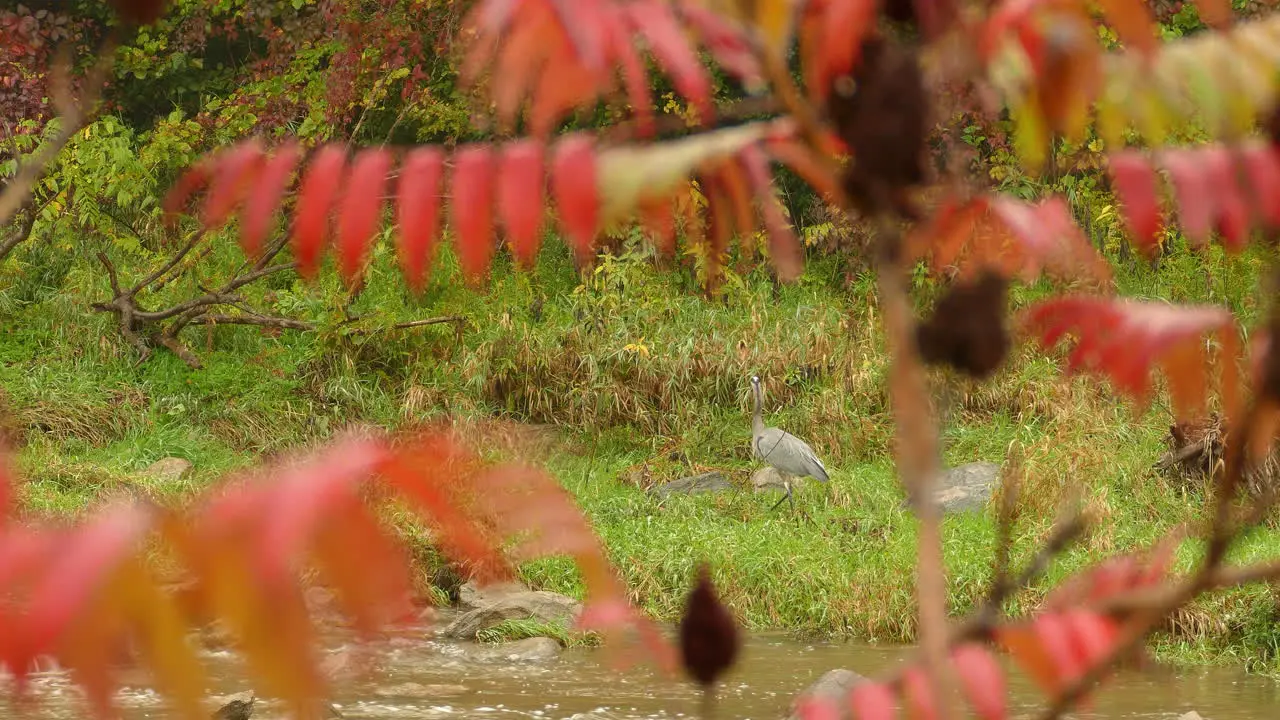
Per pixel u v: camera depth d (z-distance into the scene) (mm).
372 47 20656
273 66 24516
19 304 24562
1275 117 1321
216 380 23391
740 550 17750
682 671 1199
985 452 21156
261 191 1197
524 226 1175
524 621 14719
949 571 15945
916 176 1162
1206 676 13094
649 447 23453
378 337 23781
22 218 19672
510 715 11297
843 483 21016
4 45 22484
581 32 1146
